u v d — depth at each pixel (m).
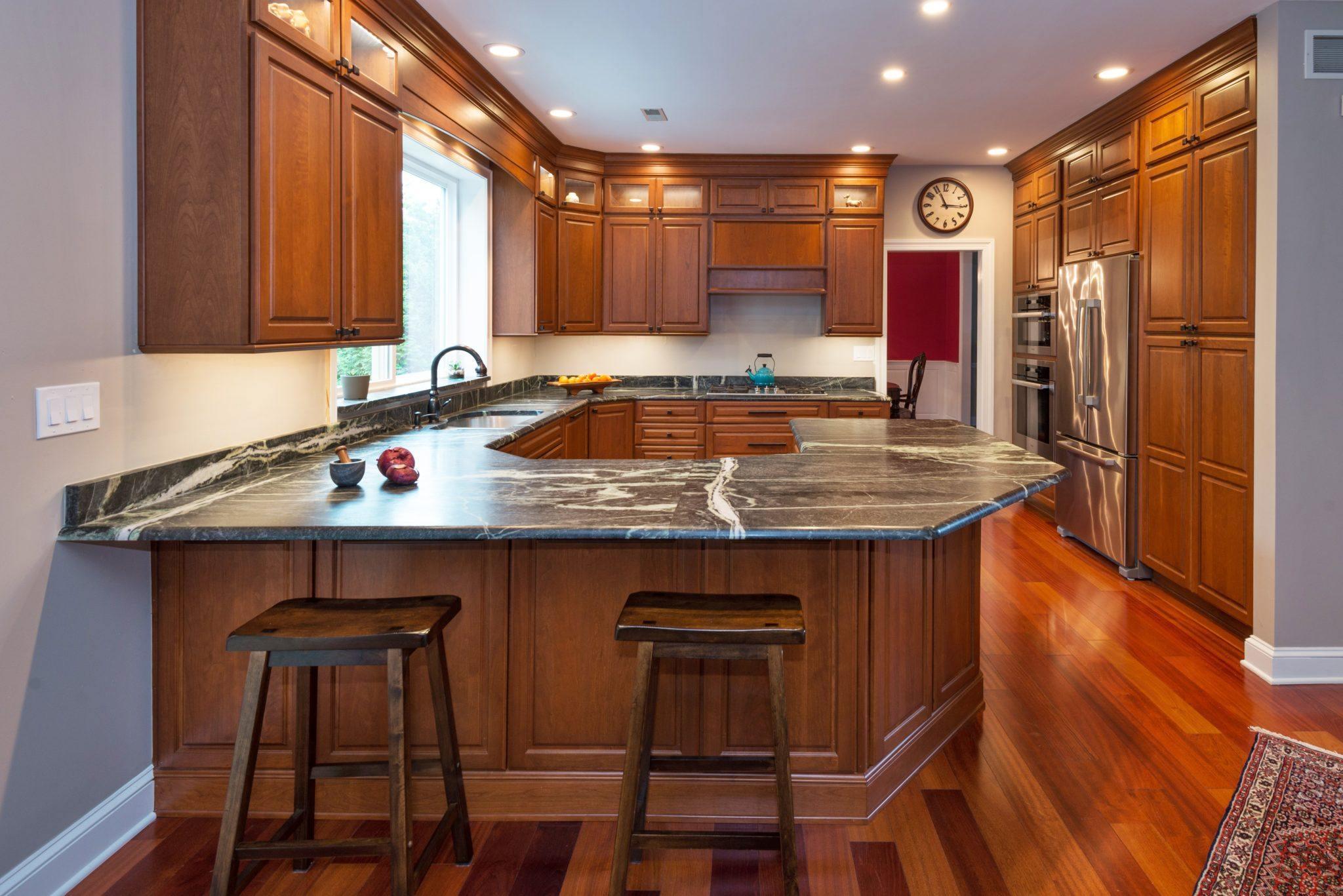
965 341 9.06
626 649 2.32
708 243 6.25
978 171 6.48
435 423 4.12
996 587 4.54
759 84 4.39
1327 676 3.32
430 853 1.95
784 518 1.99
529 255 5.40
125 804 2.23
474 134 4.18
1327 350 3.34
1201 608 4.10
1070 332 5.33
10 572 1.85
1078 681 3.31
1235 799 2.43
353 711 2.36
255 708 1.83
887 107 4.83
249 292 2.17
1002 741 2.81
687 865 2.14
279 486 2.47
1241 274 3.61
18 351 1.85
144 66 2.17
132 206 2.17
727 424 6.09
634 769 1.85
